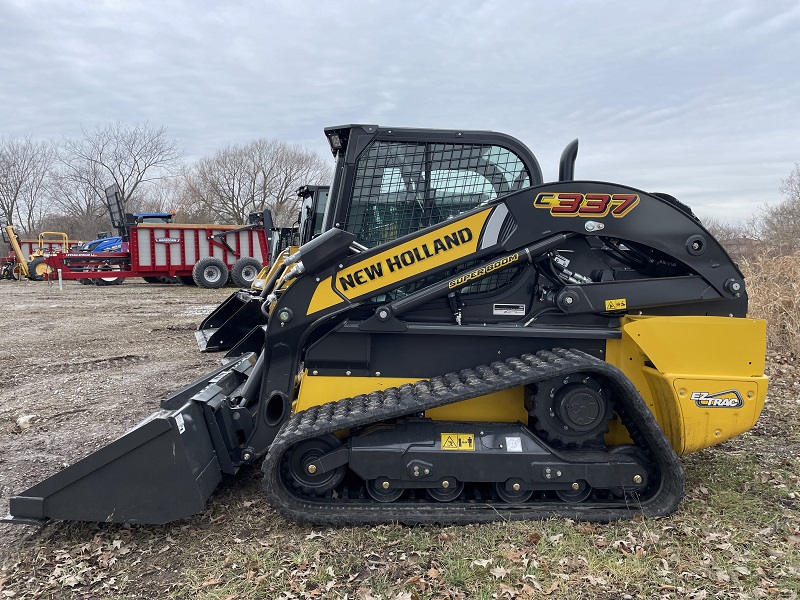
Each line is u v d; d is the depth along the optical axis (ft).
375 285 11.66
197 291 62.95
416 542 10.64
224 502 12.52
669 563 10.03
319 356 11.94
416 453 11.13
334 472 11.45
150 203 167.73
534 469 11.15
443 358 12.09
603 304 11.85
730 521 11.39
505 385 10.73
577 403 11.23
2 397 21.61
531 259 11.76
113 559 10.49
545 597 9.20
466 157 12.58
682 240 11.82
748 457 14.71
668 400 11.59
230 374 14.83
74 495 10.72
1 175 159.53
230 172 158.51
